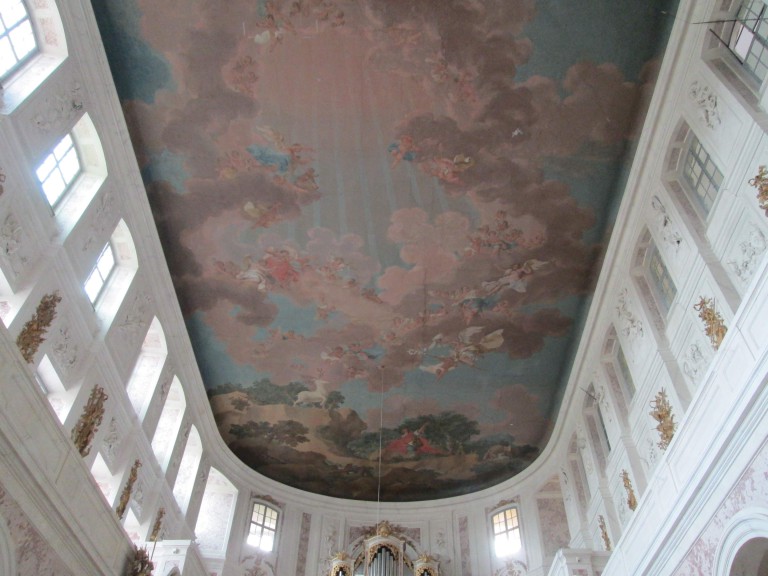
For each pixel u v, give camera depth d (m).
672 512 10.79
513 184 14.43
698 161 12.17
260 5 11.51
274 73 12.54
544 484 20.69
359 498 23.12
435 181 14.41
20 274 10.17
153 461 15.35
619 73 12.38
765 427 8.53
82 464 10.71
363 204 14.89
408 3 11.45
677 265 12.34
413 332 17.94
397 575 17.55
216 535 19.56
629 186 13.85
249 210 15.00
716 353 10.34
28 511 9.22
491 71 12.47
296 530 21.34
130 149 13.15
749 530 8.82
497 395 19.73
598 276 16.09
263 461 22.16
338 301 17.12
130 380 15.69
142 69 12.32
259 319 17.58
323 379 19.38
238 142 13.70
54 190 11.66
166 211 14.88
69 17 10.87
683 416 11.71
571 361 18.47
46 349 10.78
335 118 13.28
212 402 20.05
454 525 21.84
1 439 8.62
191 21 11.68
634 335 14.42
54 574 9.97
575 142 13.57
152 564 12.63
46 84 10.49
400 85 12.75
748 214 10.13
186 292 16.72
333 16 11.66
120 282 14.02
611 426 15.80
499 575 19.73
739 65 10.79
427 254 15.92
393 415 20.48
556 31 11.82
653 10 11.39
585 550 14.27
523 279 16.44
